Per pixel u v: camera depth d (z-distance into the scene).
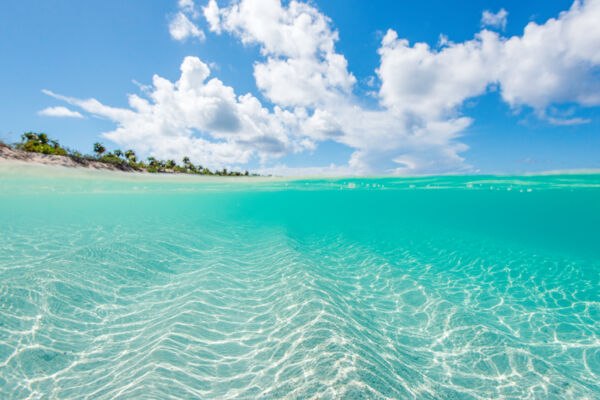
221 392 2.30
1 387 2.28
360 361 2.60
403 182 22.62
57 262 4.83
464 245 10.19
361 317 3.88
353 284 5.40
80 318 3.40
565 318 4.37
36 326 3.04
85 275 4.46
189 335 3.12
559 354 3.39
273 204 28.88
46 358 2.66
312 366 2.51
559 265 7.68
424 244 10.12
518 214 28.94
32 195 20.42
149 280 4.86
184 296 4.20
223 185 24.66
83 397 2.24
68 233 8.79
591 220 27.58
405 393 2.38
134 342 3.05
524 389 2.73
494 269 7.12
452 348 3.39
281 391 2.26
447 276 6.47
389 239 10.80
